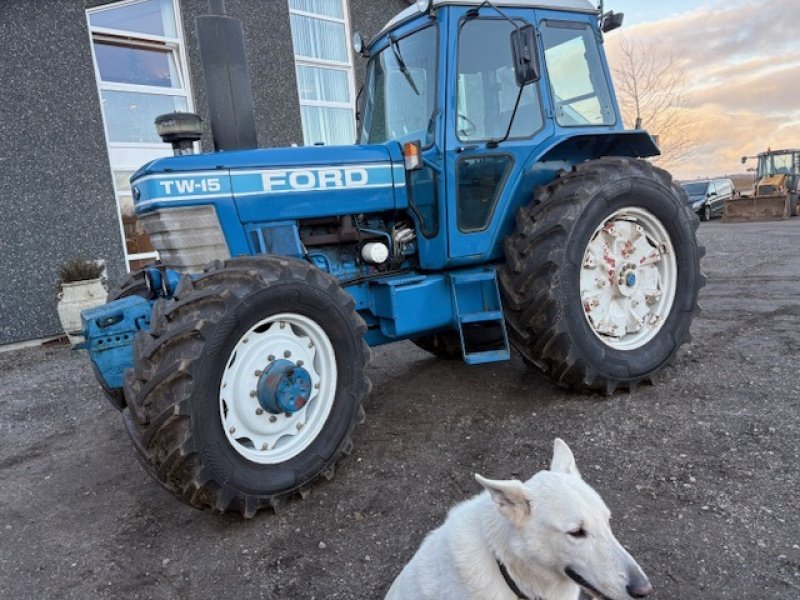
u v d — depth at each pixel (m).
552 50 3.95
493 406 3.82
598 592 1.57
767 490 2.52
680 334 4.00
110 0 7.64
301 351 2.99
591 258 3.77
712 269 8.48
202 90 8.78
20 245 7.18
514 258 3.65
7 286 7.11
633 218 3.91
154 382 2.51
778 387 3.56
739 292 6.56
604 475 2.80
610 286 3.87
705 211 22.44
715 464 2.78
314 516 2.76
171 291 3.35
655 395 3.73
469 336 3.91
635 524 2.40
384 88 4.06
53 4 7.23
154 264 4.00
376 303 3.69
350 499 2.86
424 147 3.63
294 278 2.89
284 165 3.35
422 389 4.28
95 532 2.83
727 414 3.29
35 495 3.28
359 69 10.69
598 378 3.68
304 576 2.33
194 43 8.65
